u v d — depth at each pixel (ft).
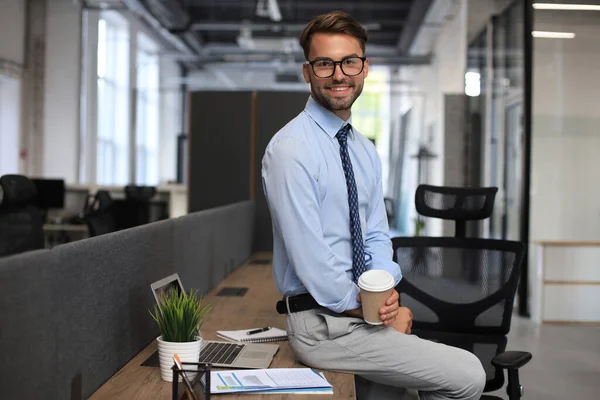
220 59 41.57
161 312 5.83
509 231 20.43
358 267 6.35
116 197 24.70
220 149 18.39
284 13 45.03
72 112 34.14
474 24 25.61
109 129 39.24
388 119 37.40
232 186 18.35
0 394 4.05
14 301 4.20
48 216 24.20
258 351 6.60
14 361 4.20
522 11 19.40
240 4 42.42
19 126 32.96
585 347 15.43
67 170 34.14
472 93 25.14
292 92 18.29
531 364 13.94
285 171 5.98
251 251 15.81
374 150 6.91
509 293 8.87
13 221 15.88
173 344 5.64
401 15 44.68
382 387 7.29
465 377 5.84
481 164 23.41
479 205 9.16
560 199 19.07
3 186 15.52
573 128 19.03
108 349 5.79
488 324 8.95
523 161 19.15
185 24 40.37
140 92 40.55
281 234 6.23
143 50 40.45
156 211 24.29
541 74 19.07
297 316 6.24
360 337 5.97
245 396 5.26
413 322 9.18
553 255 18.08
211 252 10.68
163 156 42.14
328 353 6.06
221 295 10.05
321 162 6.22
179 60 41.27
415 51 40.47
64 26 34.14
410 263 9.27
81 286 5.23
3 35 31.12
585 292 18.10
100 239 5.67
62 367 4.87
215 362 6.14
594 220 18.98
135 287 6.57
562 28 18.99
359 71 6.23
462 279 9.11
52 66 34.09
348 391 5.46
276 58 41.98
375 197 6.93
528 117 19.10
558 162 19.08
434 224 25.58
